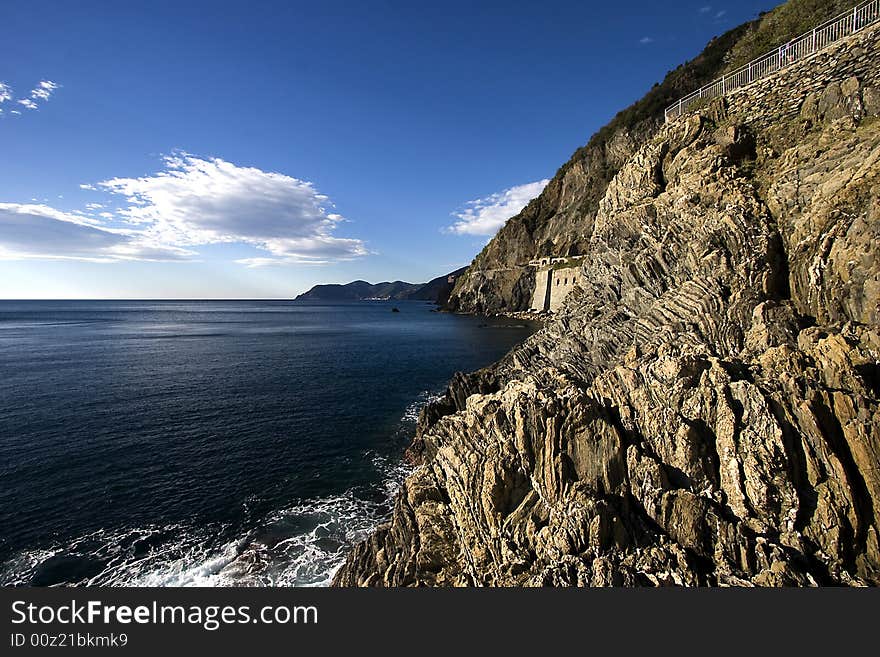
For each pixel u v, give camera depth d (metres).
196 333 123.19
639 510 15.73
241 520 25.12
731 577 12.87
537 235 160.62
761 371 17.03
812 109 25.27
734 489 14.77
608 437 17.08
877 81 21.80
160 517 25.17
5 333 120.69
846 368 15.24
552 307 129.00
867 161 19.05
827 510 13.41
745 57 41.75
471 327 127.38
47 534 23.38
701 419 16.55
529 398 19.20
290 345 94.12
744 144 27.83
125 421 40.66
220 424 40.19
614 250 33.91
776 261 21.69
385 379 59.34
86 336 113.50
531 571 14.92
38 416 41.84
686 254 26.12
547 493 17.06
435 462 22.16
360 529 24.47
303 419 41.88
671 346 21.41
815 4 36.00
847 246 18.12
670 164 31.64
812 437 14.44
